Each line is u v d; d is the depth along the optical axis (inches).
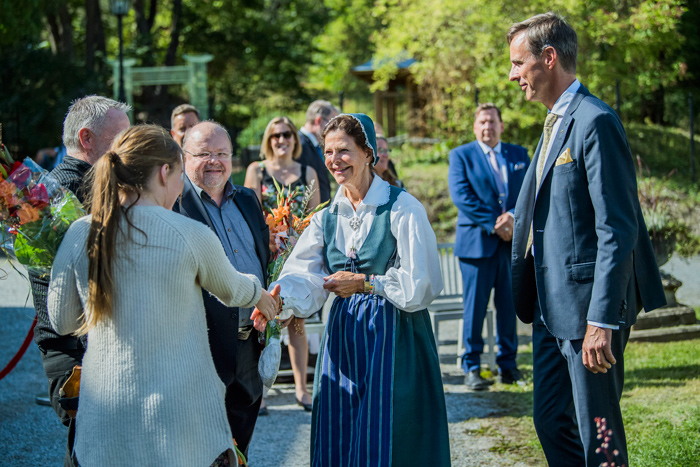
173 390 83.0
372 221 114.3
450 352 233.8
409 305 109.3
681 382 181.3
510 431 163.0
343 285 112.0
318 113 218.8
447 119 552.1
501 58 491.2
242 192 126.5
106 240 83.0
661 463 131.8
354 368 112.5
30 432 170.9
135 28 1003.9
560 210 105.1
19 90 674.2
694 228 321.1
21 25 557.0
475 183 199.0
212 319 111.9
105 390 83.2
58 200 96.9
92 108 113.2
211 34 1027.9
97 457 82.7
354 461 107.7
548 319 107.1
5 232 96.3
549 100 108.7
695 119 744.3
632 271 105.7
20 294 328.5
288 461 151.6
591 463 104.0
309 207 193.3
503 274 198.1
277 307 110.7
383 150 191.3
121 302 83.2
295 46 1096.8
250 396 119.0
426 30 522.3
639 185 255.0
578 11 482.6
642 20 487.2
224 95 1075.9
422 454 108.7
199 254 86.7
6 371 137.1
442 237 452.1
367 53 1019.9
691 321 229.8
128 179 85.7
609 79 511.5
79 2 916.0
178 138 218.5
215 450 86.0
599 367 98.5
